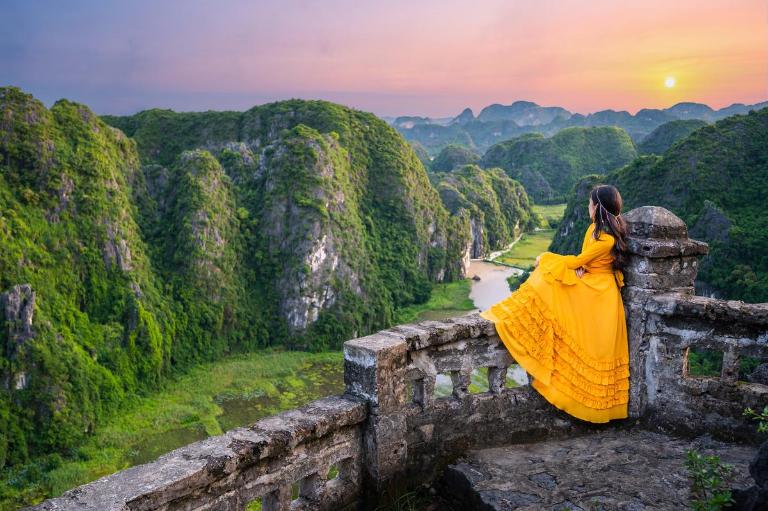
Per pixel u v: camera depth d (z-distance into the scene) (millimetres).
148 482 3496
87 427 41781
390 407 4809
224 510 3873
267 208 70938
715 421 5383
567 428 5645
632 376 5691
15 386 41906
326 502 4605
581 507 4320
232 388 49125
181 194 66625
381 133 95562
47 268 50656
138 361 50688
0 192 51406
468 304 80688
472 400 5371
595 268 5609
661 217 5586
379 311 72375
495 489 4645
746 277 47969
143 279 57219
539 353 5352
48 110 59781
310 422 4367
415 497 4957
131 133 96062
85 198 55906
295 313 65312
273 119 93062
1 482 36125
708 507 3867
